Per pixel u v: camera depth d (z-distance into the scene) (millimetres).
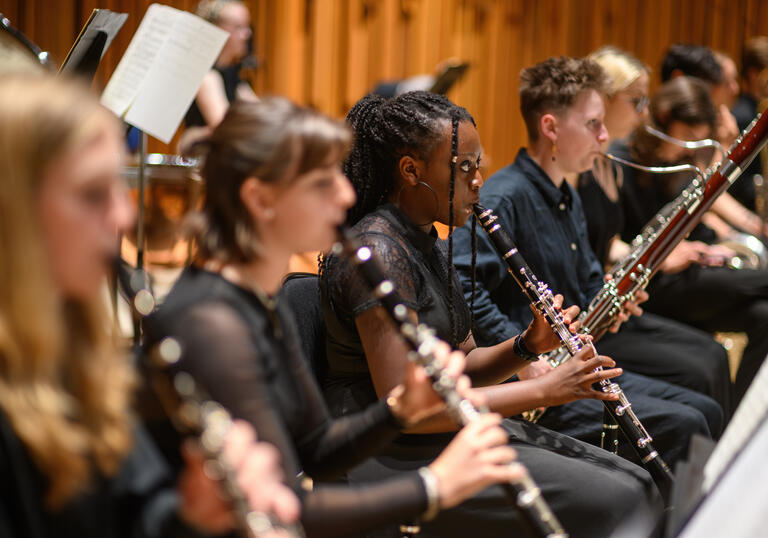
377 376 1685
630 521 1722
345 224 1938
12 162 875
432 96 1898
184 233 1312
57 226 906
